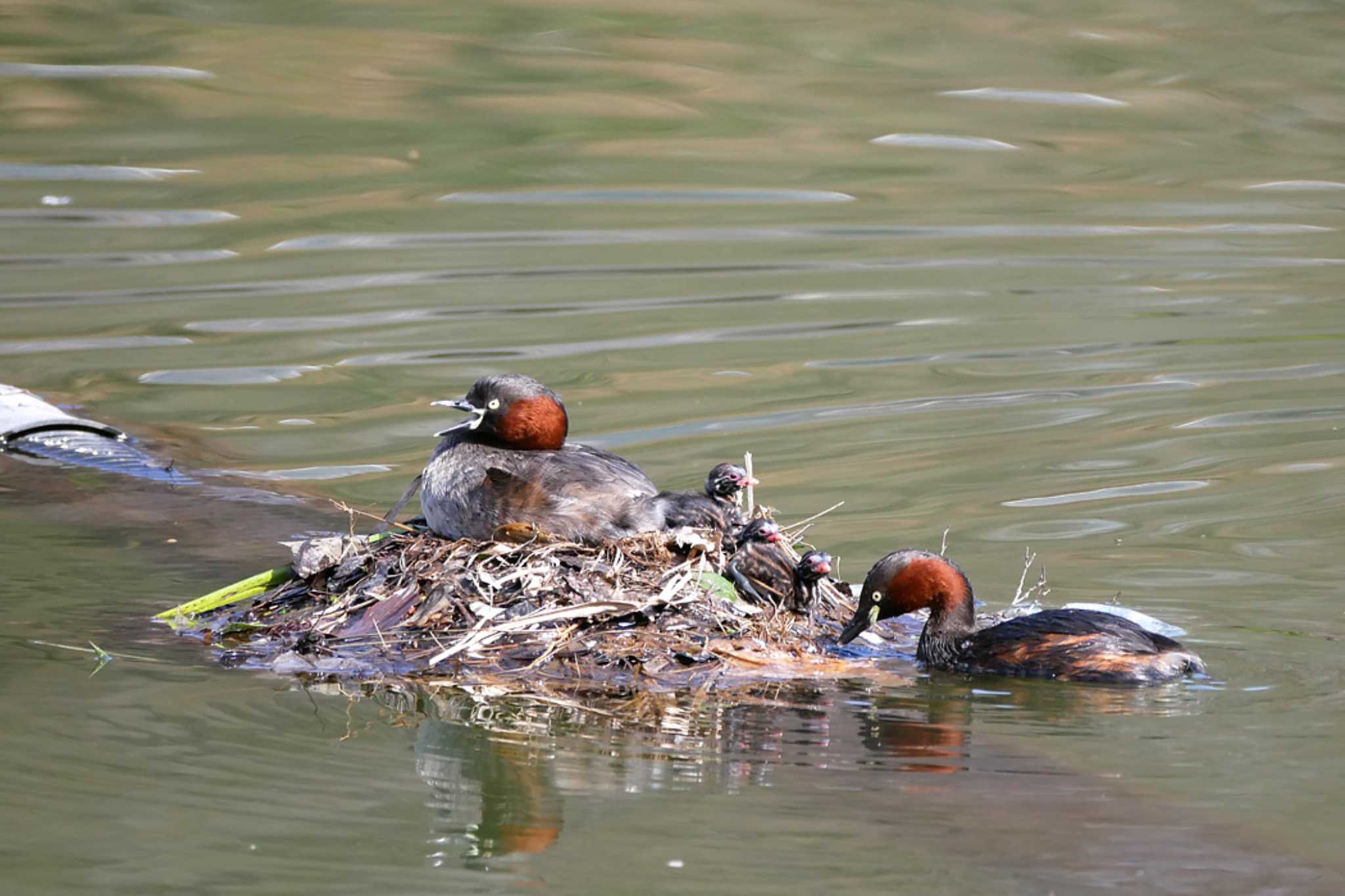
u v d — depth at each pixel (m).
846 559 12.67
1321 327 19.34
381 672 10.21
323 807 8.34
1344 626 11.03
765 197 25.61
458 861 7.70
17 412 16.41
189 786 8.58
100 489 14.93
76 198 24.75
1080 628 10.16
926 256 22.66
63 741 9.16
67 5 33.84
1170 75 32.44
